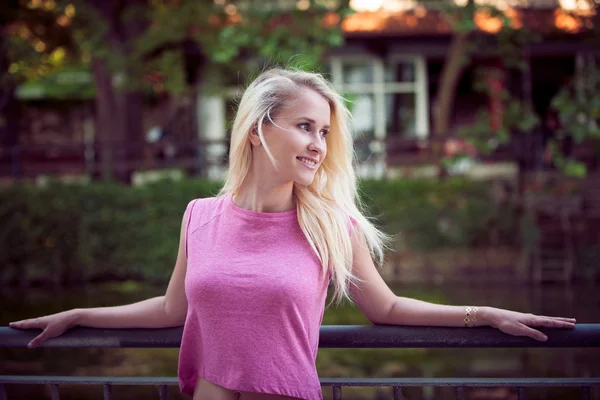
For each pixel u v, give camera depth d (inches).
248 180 71.7
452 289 486.3
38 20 558.3
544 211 545.0
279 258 68.2
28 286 530.3
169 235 539.2
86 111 829.2
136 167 581.6
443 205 532.7
